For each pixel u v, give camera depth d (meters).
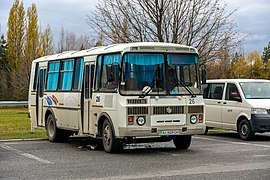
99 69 14.20
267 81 18.50
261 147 14.92
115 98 13.12
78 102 15.29
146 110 13.02
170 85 13.42
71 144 16.31
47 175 10.07
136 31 22.75
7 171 10.62
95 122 14.26
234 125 17.97
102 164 11.55
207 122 19.42
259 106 17.08
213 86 19.33
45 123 17.92
